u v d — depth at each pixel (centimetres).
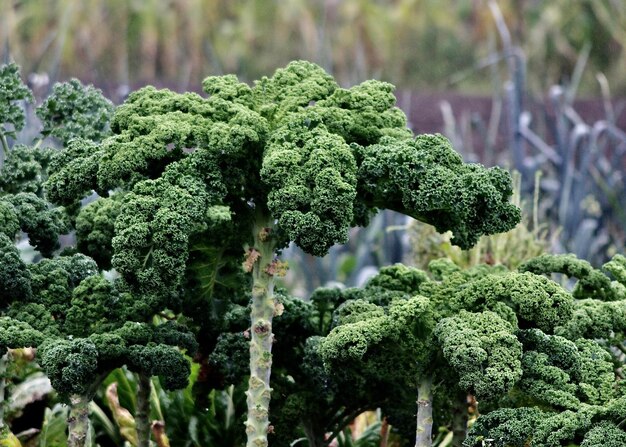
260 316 1121
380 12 4950
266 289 1119
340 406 1264
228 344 1219
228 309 1255
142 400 1241
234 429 1403
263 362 1121
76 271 1216
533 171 2195
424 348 1096
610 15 4753
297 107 1127
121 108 1145
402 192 1082
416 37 5075
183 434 1407
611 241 2308
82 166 1114
